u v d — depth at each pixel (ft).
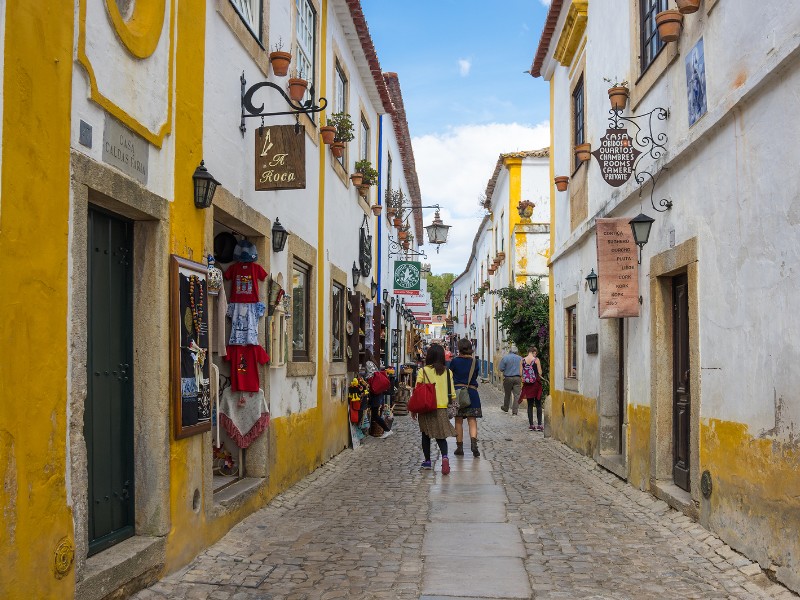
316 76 34.47
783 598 15.35
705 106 21.39
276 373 26.89
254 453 25.17
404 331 93.61
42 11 12.15
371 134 55.77
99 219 15.67
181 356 17.60
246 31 23.22
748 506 17.98
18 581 11.39
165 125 17.19
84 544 13.41
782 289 16.52
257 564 18.21
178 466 17.56
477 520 23.24
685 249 22.82
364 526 22.40
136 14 16.43
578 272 40.40
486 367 120.88
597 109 35.88
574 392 41.04
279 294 26.43
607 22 33.81
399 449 42.47
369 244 52.21
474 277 147.23
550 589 16.34
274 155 22.82
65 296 12.85
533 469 34.14
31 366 11.83
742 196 18.76
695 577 17.21
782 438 16.34
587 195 38.14
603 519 23.36
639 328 28.45
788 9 16.52
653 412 26.17
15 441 11.38
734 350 19.10
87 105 13.73
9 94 11.26
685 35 23.29
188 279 18.22
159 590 15.85
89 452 15.10
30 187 11.81
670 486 25.30
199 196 18.85
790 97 16.24
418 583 16.76
